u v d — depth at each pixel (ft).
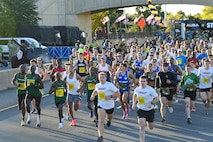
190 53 62.13
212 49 71.36
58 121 41.01
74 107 38.40
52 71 47.01
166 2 197.67
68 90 38.47
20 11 179.83
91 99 33.09
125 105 41.70
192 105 44.45
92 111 41.98
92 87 39.81
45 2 196.54
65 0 197.47
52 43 143.23
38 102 38.50
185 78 40.09
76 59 55.93
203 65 43.91
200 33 155.53
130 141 32.78
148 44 101.71
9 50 107.04
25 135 35.17
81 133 35.73
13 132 36.35
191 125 38.88
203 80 43.68
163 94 39.40
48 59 109.40
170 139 33.45
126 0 194.39
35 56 99.14
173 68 46.57
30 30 141.79
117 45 109.40
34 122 40.57
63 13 197.88
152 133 35.55
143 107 30.55
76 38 149.18
